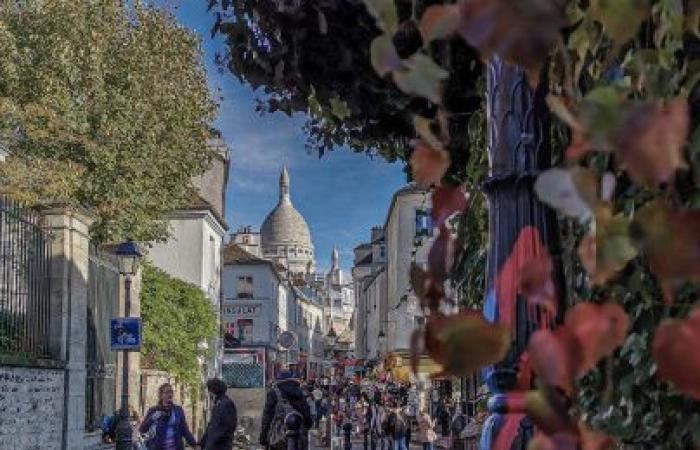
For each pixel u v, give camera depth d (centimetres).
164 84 2141
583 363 129
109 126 1956
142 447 1455
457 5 138
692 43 214
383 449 3041
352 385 5041
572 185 131
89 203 2012
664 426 246
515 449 190
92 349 1534
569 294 239
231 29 422
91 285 1541
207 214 3788
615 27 139
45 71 1855
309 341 11912
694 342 118
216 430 1252
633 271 241
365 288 8319
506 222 215
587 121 122
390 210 5300
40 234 1252
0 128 1775
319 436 3594
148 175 2125
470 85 366
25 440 1134
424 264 166
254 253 8769
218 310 4225
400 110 414
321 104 417
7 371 1084
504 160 220
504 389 195
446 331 138
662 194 151
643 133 119
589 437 133
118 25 2078
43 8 1872
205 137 2323
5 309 1123
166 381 2483
